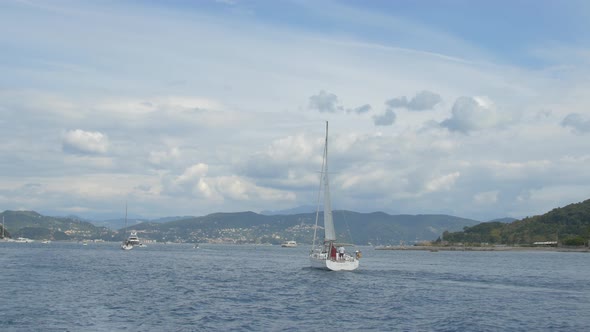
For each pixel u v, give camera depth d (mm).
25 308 47312
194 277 81188
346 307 51094
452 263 140625
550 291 64688
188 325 41531
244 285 69062
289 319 44844
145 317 44375
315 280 75562
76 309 47406
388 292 62125
